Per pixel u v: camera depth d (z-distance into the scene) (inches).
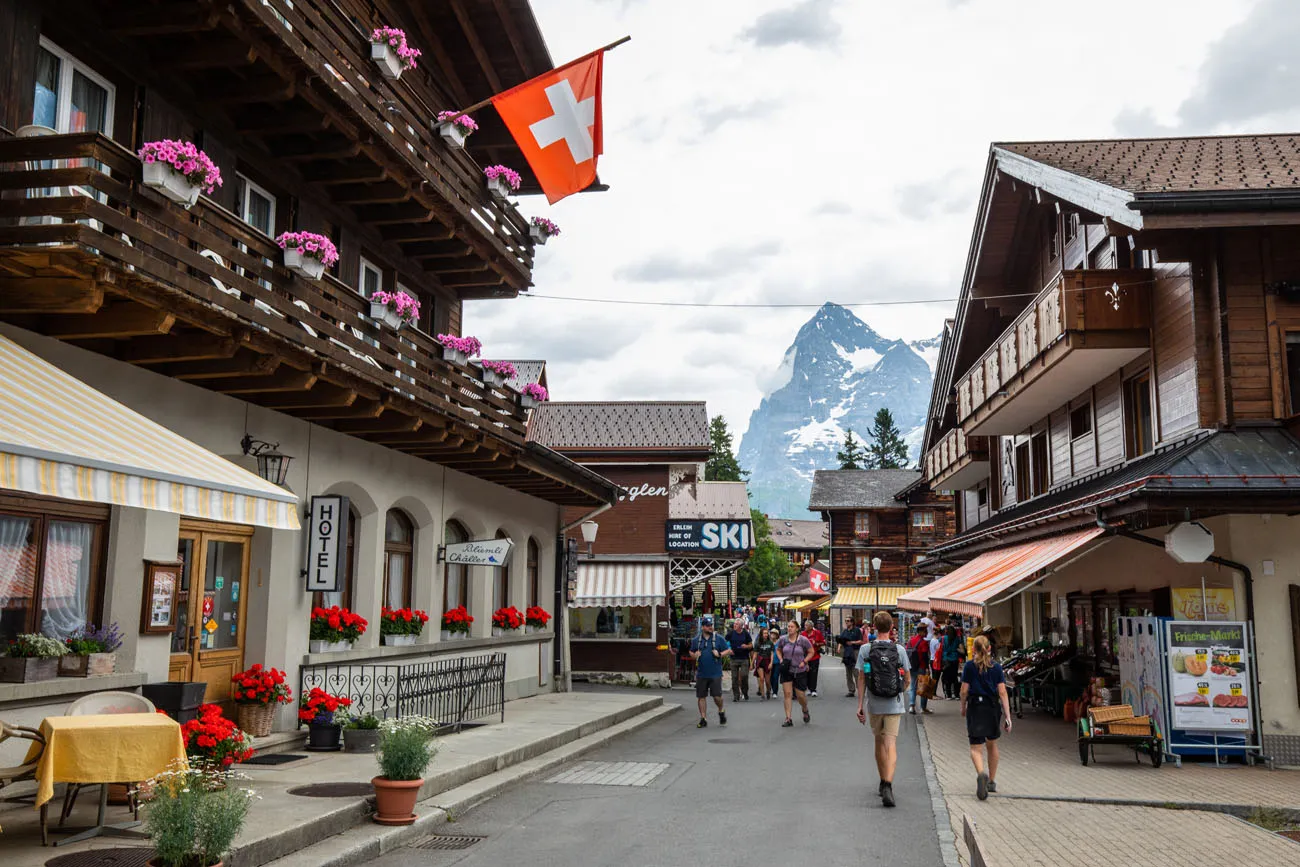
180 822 250.7
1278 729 541.0
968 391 986.1
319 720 474.3
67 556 370.0
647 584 1206.9
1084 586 799.7
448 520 735.1
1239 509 517.7
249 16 395.5
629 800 432.8
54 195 363.3
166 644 409.4
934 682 874.8
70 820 309.3
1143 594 658.2
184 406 424.2
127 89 410.6
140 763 289.9
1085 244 776.3
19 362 300.0
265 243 422.6
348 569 585.3
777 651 778.2
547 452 733.3
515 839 355.9
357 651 554.3
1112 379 725.3
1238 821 400.2
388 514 640.4
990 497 1112.8
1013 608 1143.6
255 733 470.3
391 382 513.0
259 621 494.0
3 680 325.4
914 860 330.6
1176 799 440.8
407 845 345.7
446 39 692.1
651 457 1279.5
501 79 733.3
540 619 876.0
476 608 762.8
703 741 658.2
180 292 344.8
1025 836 368.8
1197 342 581.0
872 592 2413.9
